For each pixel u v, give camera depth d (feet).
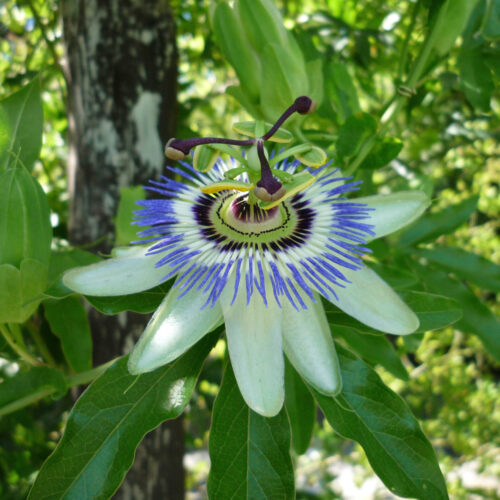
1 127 0.55
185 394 0.49
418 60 0.66
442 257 0.75
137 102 0.75
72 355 0.64
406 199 0.54
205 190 0.49
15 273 0.51
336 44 0.93
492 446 1.85
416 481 0.47
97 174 0.75
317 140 0.75
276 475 0.48
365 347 0.66
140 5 0.74
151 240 0.51
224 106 1.36
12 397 0.55
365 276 0.50
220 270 0.49
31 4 0.91
